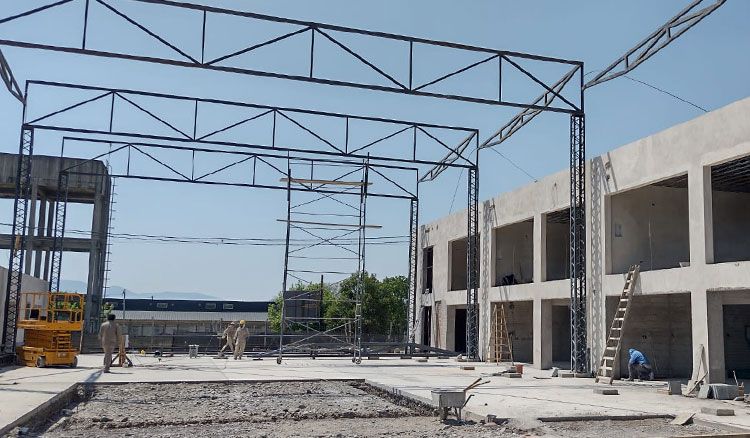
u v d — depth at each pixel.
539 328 26.97
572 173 24.52
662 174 20.25
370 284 58.47
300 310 39.53
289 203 29.70
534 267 27.73
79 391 17.06
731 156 17.64
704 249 18.42
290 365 26.48
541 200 27.39
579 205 24.45
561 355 33.03
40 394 14.44
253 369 24.00
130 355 32.06
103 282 40.22
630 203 23.55
